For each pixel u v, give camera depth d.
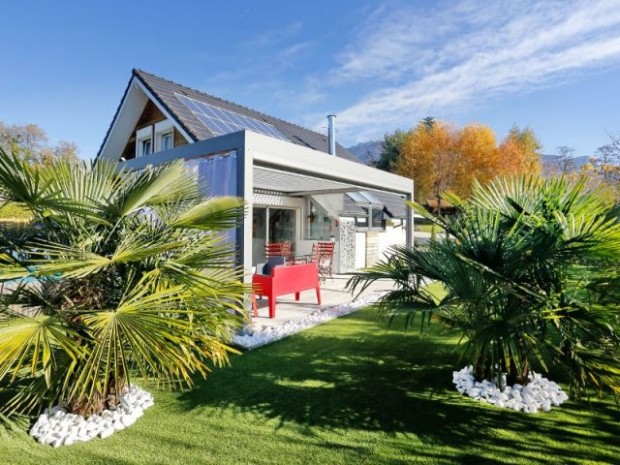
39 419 3.06
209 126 9.73
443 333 5.30
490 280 3.18
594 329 3.03
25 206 3.03
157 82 10.52
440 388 3.81
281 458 2.70
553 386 3.72
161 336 2.51
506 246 3.25
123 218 3.40
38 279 2.99
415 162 28.19
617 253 2.85
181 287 2.89
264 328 5.75
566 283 3.20
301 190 12.47
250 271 5.25
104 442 2.87
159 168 3.70
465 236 3.49
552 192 3.66
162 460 2.66
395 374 4.16
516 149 26.48
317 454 2.75
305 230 13.80
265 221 12.84
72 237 3.12
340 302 7.78
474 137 26.92
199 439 2.92
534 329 3.09
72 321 2.84
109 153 11.73
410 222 10.70
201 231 3.72
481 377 3.80
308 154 6.59
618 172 11.07
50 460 2.65
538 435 3.00
